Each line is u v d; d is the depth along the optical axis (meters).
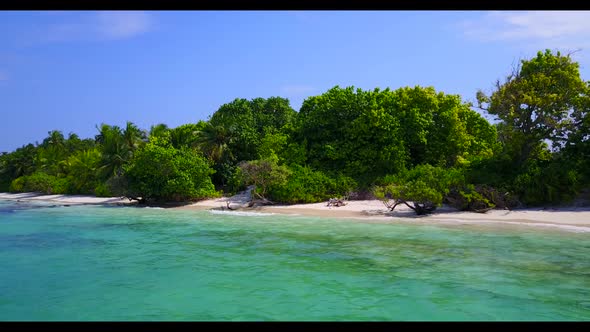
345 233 22.44
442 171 31.34
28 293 12.42
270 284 13.10
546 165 32.38
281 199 36.47
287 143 43.22
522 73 33.28
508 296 11.70
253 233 22.91
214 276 14.09
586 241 19.22
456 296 11.76
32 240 21.58
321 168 41.00
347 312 10.69
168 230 24.53
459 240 19.83
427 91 42.59
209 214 33.34
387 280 13.36
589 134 30.88
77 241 21.12
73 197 58.09
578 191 28.30
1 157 93.00
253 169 35.50
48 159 80.81
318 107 43.06
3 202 55.78
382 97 42.62
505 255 16.55
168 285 13.11
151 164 40.03
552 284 12.70
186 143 47.41
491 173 32.34
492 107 32.78
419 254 16.94
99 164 53.16
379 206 33.06
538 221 24.81
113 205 43.91
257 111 57.62
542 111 31.83
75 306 11.30
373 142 40.06
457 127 40.91
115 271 14.87
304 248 18.48
